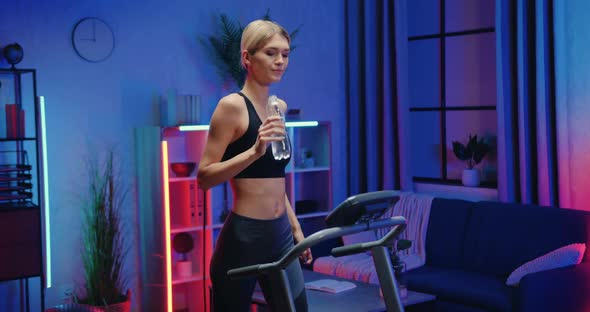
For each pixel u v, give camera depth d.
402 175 5.41
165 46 4.95
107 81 4.72
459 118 5.35
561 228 4.18
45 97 4.51
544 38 4.50
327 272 4.74
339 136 5.88
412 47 5.66
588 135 4.39
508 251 4.38
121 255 4.81
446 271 4.57
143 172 4.77
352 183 5.77
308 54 5.68
